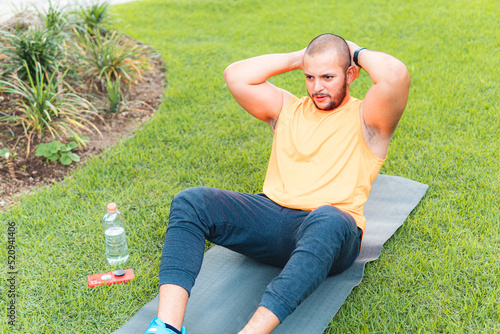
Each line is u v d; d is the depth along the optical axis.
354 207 2.53
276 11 9.34
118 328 2.51
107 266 2.99
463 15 7.73
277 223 2.54
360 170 2.58
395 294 2.61
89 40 6.30
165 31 8.33
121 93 5.52
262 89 2.89
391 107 2.45
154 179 3.94
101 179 3.96
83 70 5.68
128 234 3.28
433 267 2.79
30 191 3.86
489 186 3.56
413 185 3.66
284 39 7.61
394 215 3.33
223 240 2.53
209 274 2.81
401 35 7.29
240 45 7.48
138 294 2.74
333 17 8.56
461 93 5.16
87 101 4.89
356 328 2.41
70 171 4.16
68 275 2.90
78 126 4.82
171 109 5.29
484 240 3.01
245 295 2.63
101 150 4.49
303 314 2.47
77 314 2.61
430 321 2.42
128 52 6.19
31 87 4.99
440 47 6.59
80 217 3.46
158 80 6.12
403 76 2.38
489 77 5.48
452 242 2.99
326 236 2.16
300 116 2.78
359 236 2.56
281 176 2.70
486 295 2.58
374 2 9.09
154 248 3.15
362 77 5.93
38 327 2.51
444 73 5.77
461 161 3.94
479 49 6.35
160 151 4.39
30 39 5.00
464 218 3.23
